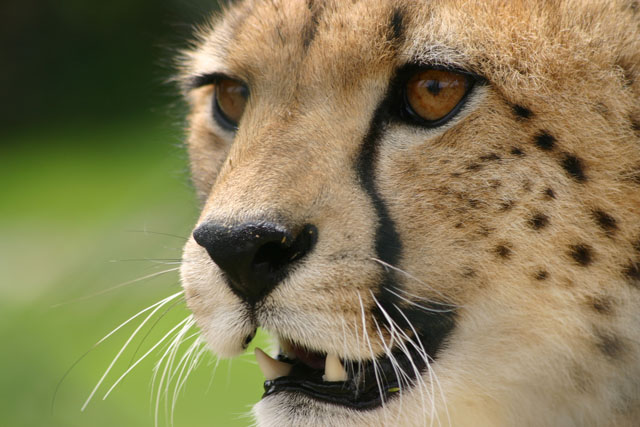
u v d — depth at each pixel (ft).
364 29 16.85
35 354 39.68
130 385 38.42
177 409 36.96
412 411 17.52
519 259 17.03
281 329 16.57
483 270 17.10
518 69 16.53
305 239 16.40
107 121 96.22
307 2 17.95
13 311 42.80
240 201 16.40
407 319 16.84
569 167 16.72
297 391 17.58
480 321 17.48
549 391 17.85
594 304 17.15
